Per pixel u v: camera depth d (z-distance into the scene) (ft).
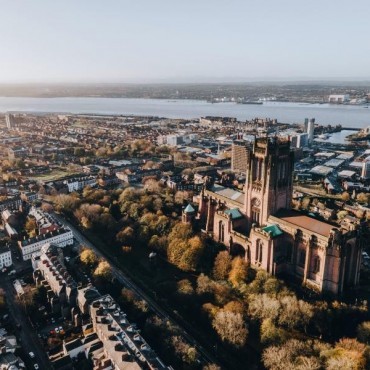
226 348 613.93
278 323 632.38
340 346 574.97
